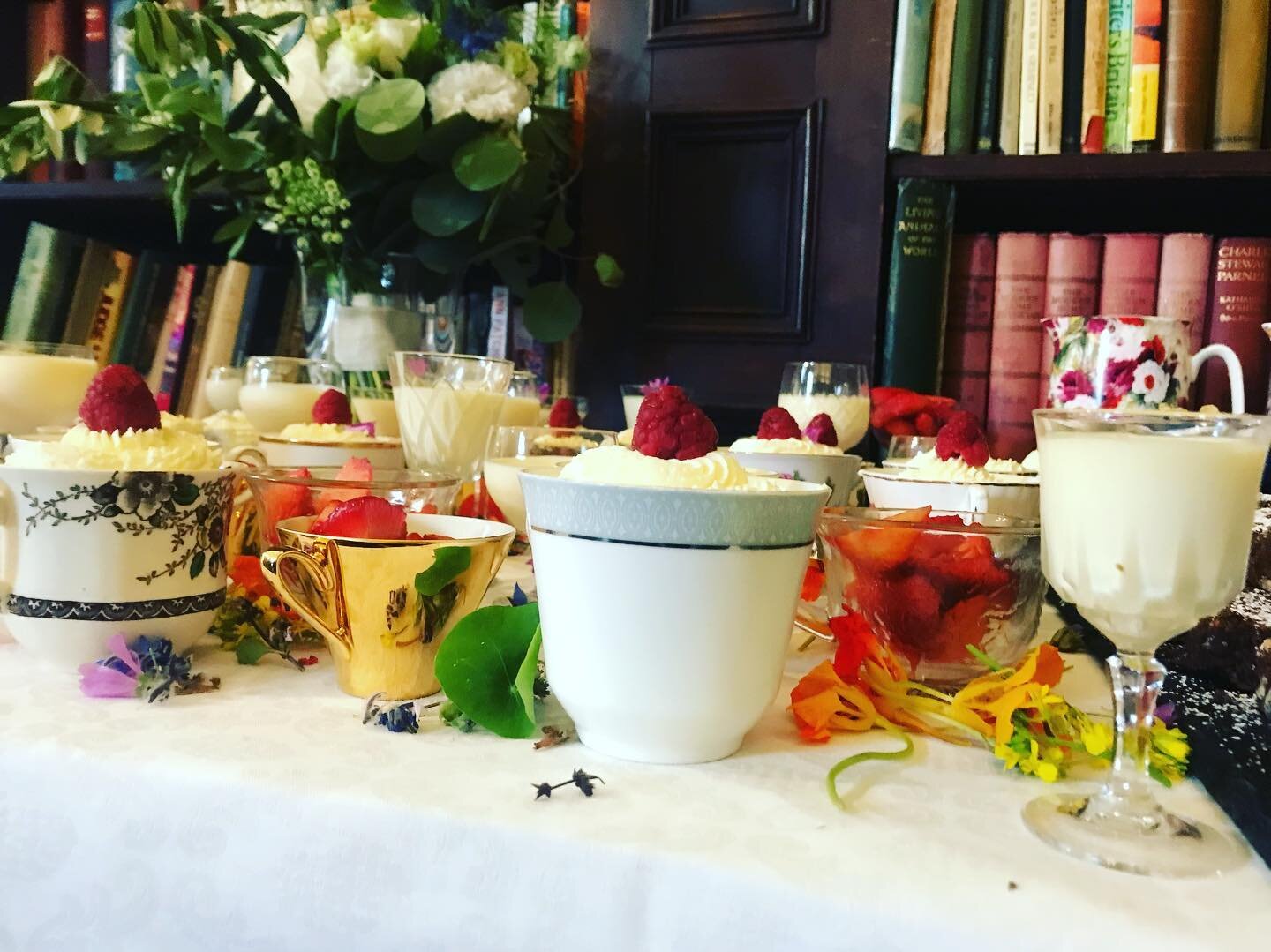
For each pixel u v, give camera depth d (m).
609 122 1.42
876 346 1.36
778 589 0.41
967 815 0.37
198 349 1.60
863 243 1.33
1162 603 0.37
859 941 0.31
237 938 0.37
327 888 0.36
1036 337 1.32
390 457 0.94
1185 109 1.19
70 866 0.39
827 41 1.33
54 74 1.08
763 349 1.40
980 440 0.80
